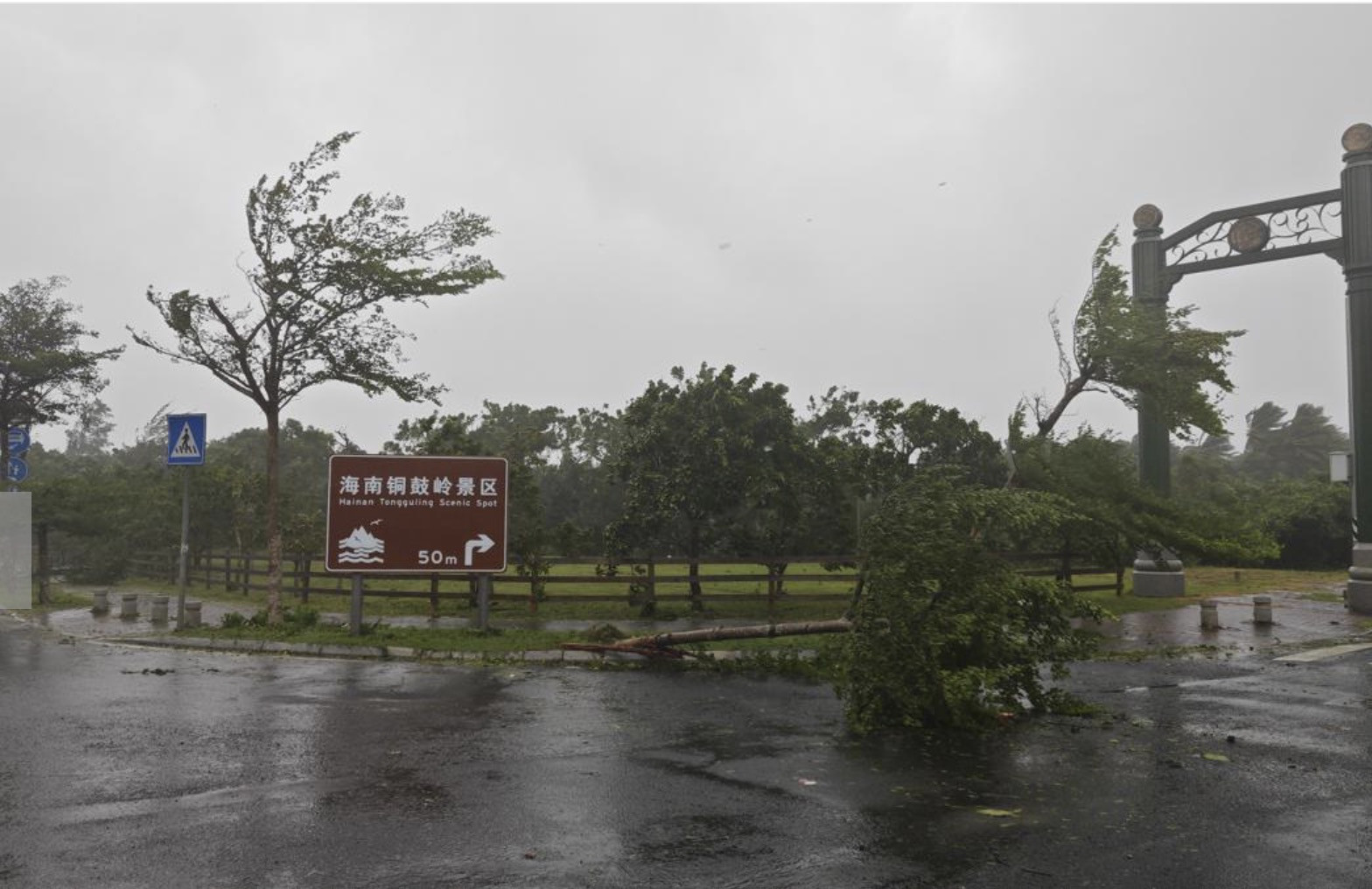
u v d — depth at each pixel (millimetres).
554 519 37656
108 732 8016
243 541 27156
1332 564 32406
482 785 6477
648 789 6395
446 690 10141
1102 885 4730
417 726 8344
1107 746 7711
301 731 8125
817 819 5758
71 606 20125
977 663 9070
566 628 15086
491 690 10164
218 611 18781
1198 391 15328
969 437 18875
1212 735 8133
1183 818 5789
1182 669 11656
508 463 14508
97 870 4852
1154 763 7152
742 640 14086
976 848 5250
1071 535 17469
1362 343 18172
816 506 19391
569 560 17844
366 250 14508
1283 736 8086
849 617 10625
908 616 8602
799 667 11344
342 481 14094
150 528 27844
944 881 4773
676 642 12070
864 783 6574
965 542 8828
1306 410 59031
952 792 6367
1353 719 8750
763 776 6750
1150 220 21766
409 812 5855
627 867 4945
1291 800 6180
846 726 8469
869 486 19156
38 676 10984
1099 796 6266
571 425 38438
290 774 6730
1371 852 5191
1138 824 5668
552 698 9711
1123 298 15539
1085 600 9320
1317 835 5480
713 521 21734
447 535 14242
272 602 15156
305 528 22750
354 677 10969
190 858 5023
